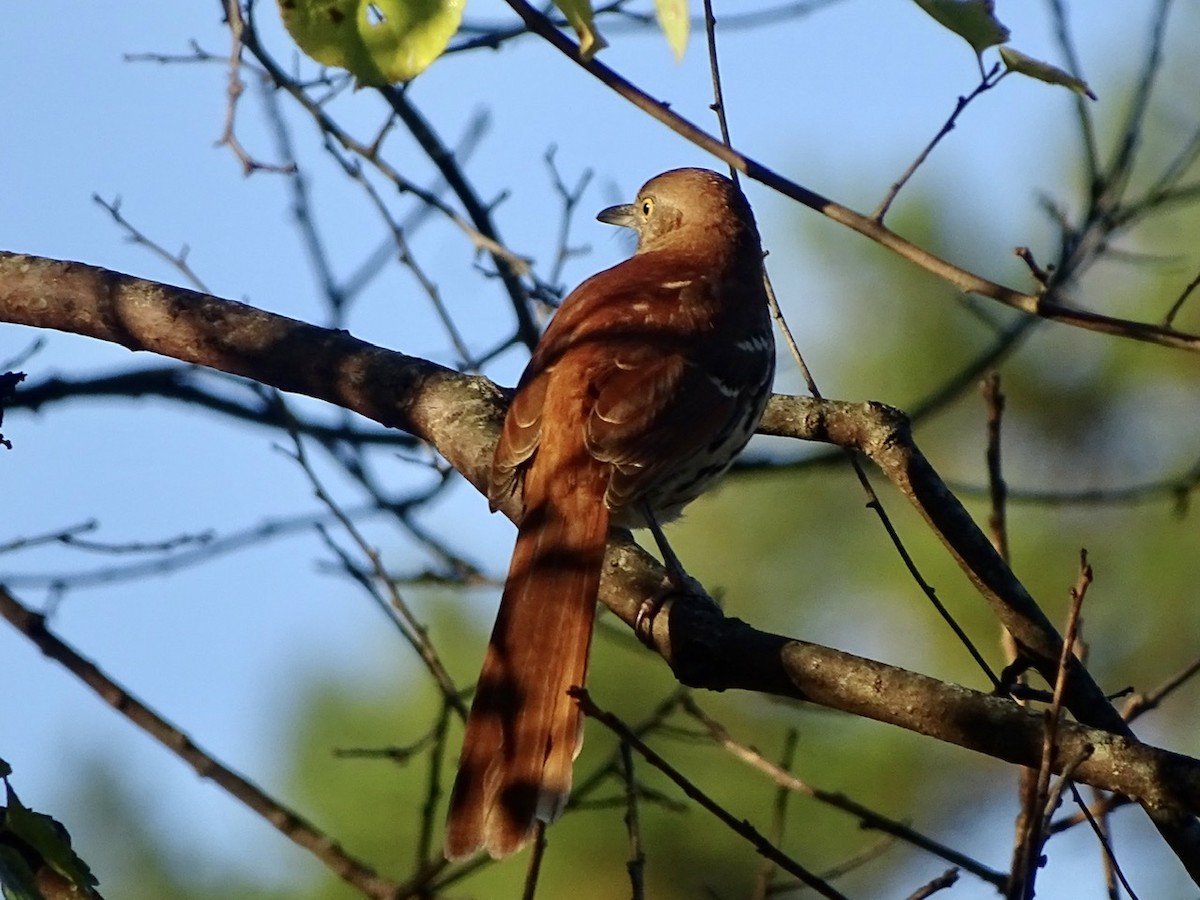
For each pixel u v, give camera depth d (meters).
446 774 12.28
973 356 13.84
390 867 12.12
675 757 12.43
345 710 12.54
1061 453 13.90
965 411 14.05
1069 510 13.60
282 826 8.03
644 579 7.33
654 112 6.30
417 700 12.48
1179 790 5.99
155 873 12.59
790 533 13.62
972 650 7.38
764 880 8.49
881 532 13.46
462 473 8.16
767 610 13.48
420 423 8.31
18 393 9.52
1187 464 13.59
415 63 5.91
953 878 6.63
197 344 8.43
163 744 8.14
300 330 8.52
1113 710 7.47
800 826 12.50
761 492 13.71
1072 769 5.80
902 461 8.24
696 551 13.75
